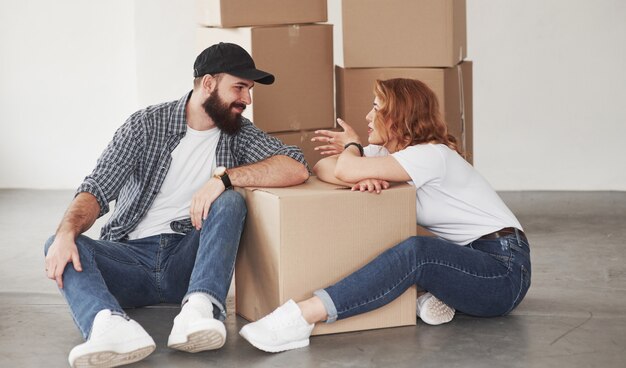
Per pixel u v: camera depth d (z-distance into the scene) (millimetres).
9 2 5410
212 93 2799
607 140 5352
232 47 2834
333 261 2617
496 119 5410
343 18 3650
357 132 3713
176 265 2818
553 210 4816
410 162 2652
